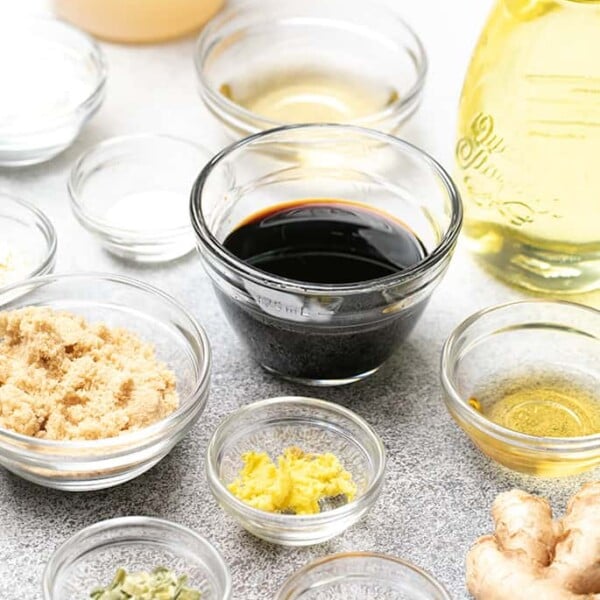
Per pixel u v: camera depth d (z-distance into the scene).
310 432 0.77
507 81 0.79
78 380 0.75
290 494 0.74
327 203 0.80
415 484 0.76
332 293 0.74
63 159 0.89
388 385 0.79
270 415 0.77
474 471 0.76
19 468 0.73
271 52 0.94
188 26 0.96
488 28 0.80
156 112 0.92
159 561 0.73
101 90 0.89
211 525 0.74
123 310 0.79
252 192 0.82
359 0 0.94
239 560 0.73
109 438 0.73
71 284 0.79
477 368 0.79
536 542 0.71
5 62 0.92
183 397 0.77
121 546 0.73
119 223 0.85
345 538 0.74
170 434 0.74
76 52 0.93
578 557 0.70
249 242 0.79
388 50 0.94
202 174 0.78
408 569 0.72
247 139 0.80
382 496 0.75
